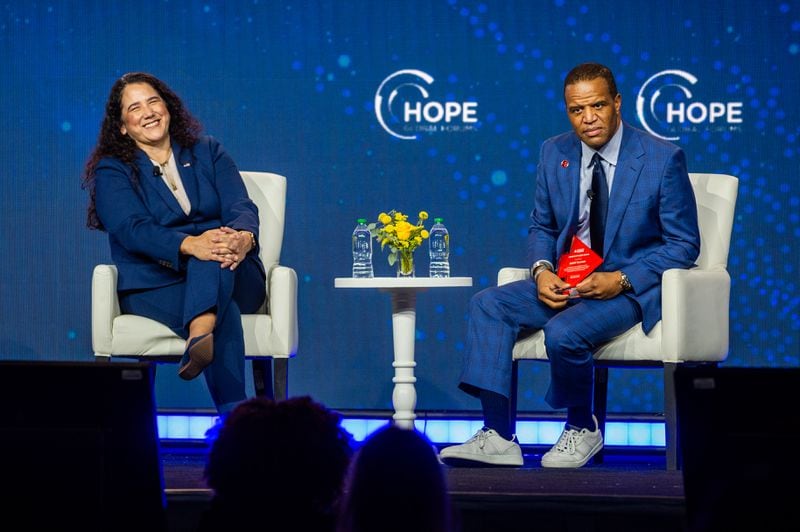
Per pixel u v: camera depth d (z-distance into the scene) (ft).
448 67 38.81
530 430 37.14
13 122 39.17
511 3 38.60
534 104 38.55
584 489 20.29
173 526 19.25
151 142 30.48
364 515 12.16
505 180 38.63
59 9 39.17
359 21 39.01
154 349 29.37
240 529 12.50
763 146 38.09
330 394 39.19
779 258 38.09
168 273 29.43
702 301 28.09
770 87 38.09
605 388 32.91
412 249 32.58
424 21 38.86
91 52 39.19
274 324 29.91
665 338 27.81
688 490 14.73
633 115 38.29
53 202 39.17
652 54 38.22
